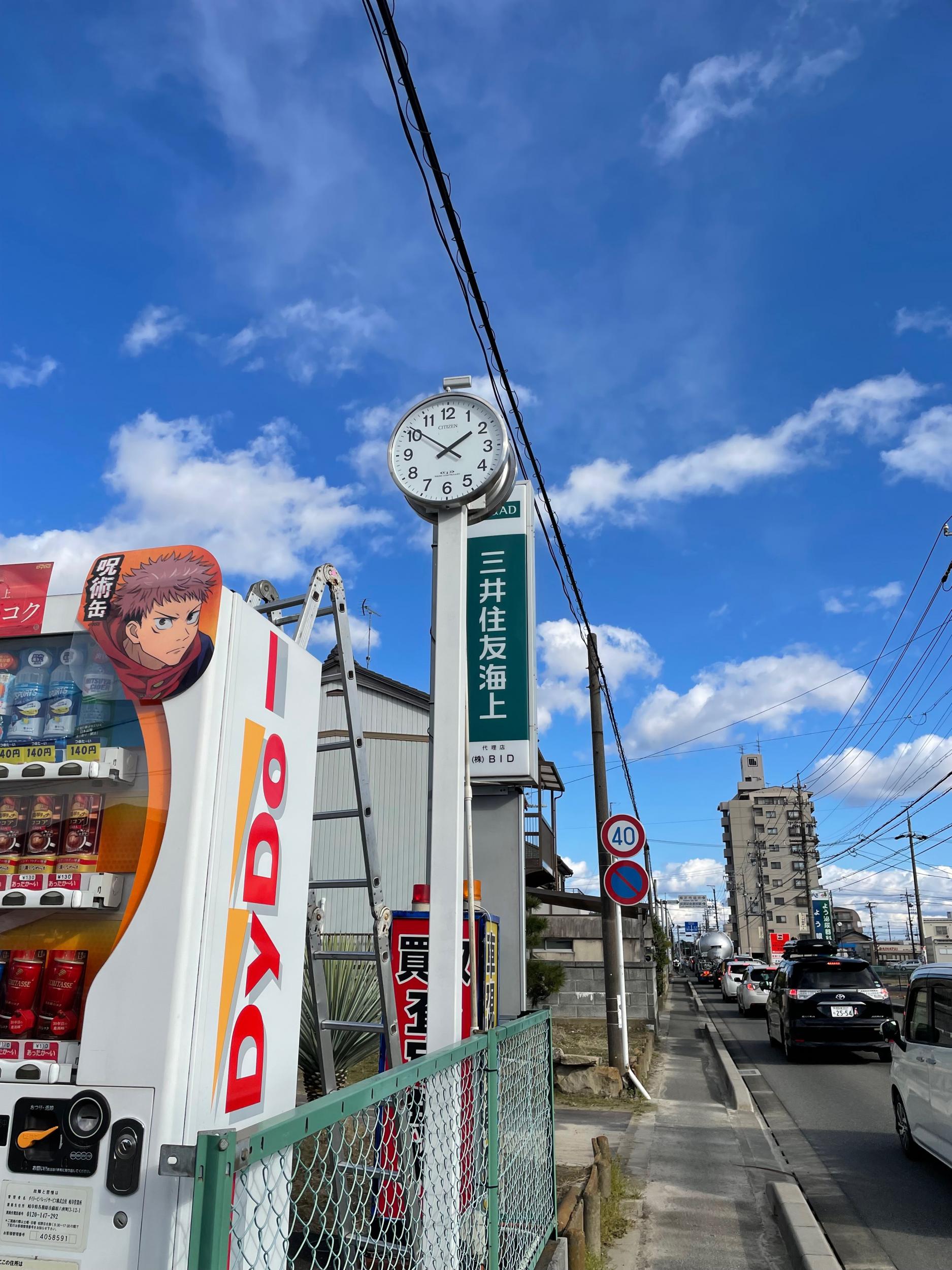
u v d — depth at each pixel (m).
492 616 7.84
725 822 99.56
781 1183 6.19
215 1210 1.50
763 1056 15.19
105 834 2.54
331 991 6.28
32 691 2.75
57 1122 2.16
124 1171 2.11
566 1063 10.61
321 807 16.22
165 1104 2.15
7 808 2.60
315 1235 3.35
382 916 3.98
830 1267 4.57
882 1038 13.77
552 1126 4.69
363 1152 2.46
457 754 4.07
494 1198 3.28
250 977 2.59
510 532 8.01
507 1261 3.55
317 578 4.05
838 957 14.85
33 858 2.51
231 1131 1.56
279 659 2.92
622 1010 11.15
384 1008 3.98
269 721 2.82
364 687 17.00
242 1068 2.51
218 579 2.57
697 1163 7.18
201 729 2.44
